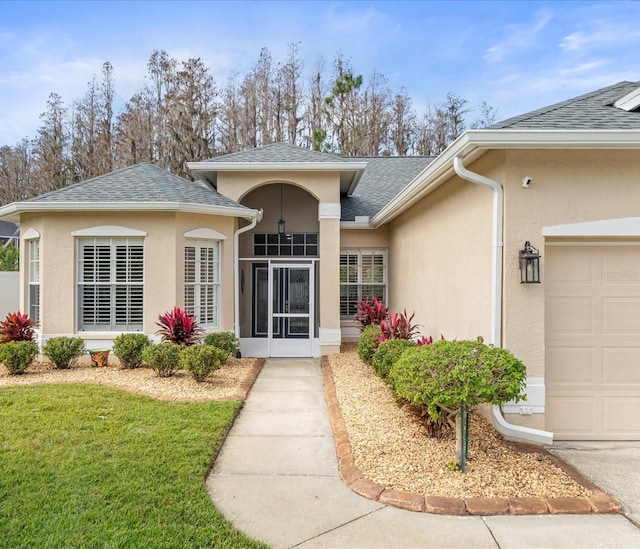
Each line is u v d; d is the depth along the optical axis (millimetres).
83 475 4469
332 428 6328
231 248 11469
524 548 3527
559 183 5680
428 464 4879
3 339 10055
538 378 5688
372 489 4367
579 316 5922
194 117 31188
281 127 32906
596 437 5906
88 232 10070
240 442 5793
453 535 3693
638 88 6004
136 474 4516
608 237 5766
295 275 12414
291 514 4008
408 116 33969
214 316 11266
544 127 5629
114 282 10203
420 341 7359
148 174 11445
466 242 6934
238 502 4219
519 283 5680
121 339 9414
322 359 11477
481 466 4836
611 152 5660
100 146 34281
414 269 10469
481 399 4527
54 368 9586
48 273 10102
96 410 6520
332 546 3541
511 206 5684
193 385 8250
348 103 31484
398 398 5965
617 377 5930
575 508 4051
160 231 10133
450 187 7723
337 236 11930
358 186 16141
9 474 4473
